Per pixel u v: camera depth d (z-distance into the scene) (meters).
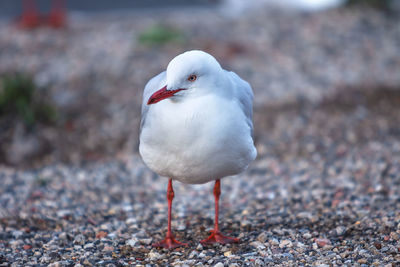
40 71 17.08
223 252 7.38
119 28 21.70
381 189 9.59
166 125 6.29
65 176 11.41
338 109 14.59
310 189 10.12
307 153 12.27
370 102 15.01
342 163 11.37
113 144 13.33
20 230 8.45
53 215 9.20
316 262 6.76
